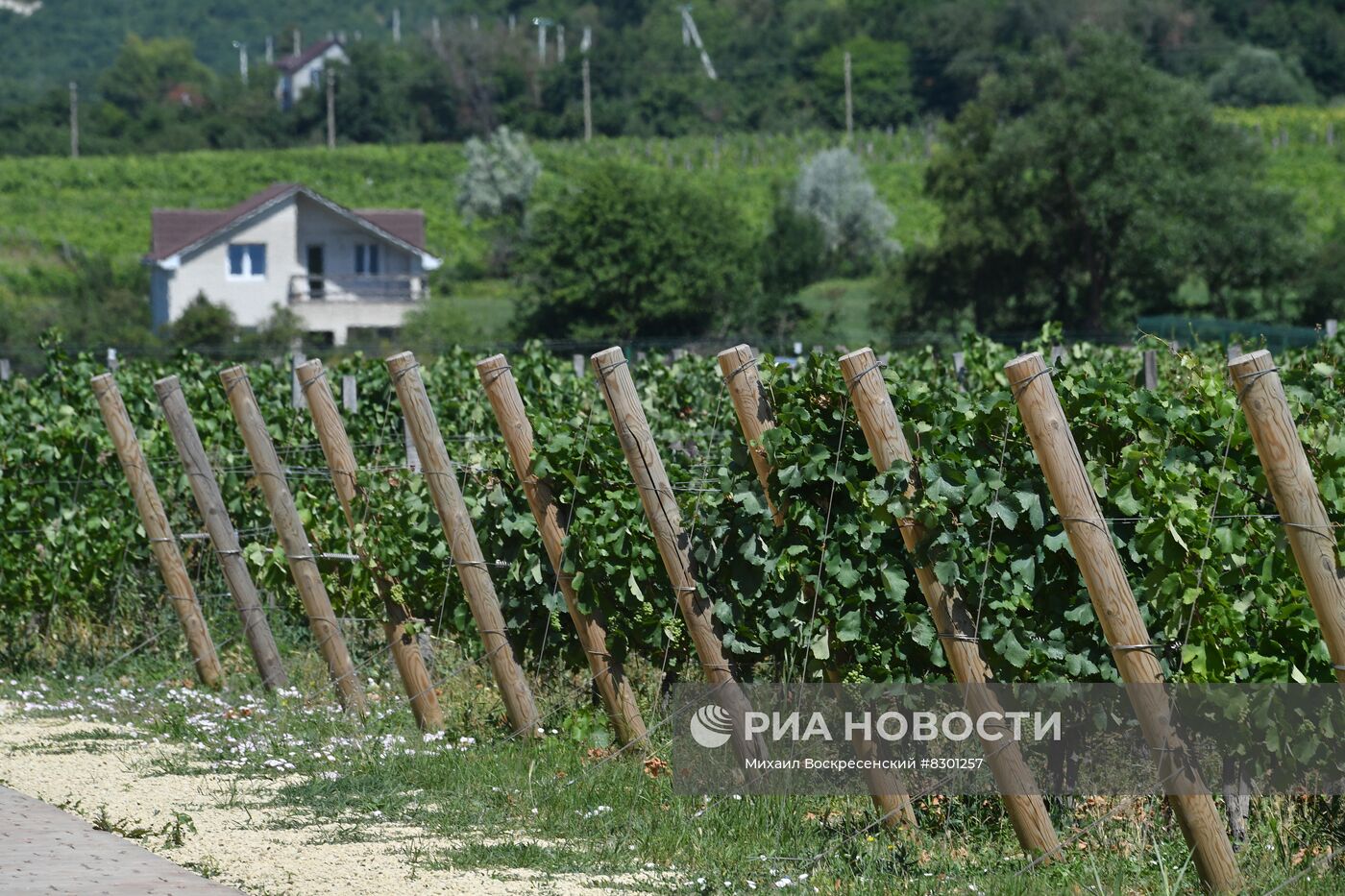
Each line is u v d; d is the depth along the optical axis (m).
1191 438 16.77
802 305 149.75
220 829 17.06
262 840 16.55
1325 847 15.73
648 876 15.27
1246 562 15.71
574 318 143.00
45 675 27.23
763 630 18.34
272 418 32.75
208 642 26.11
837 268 185.88
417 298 150.88
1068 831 16.41
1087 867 15.28
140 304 156.12
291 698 24.19
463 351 42.78
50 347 39.91
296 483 30.08
